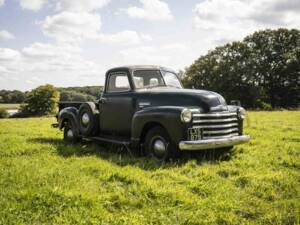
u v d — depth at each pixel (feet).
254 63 159.53
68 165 19.70
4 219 11.75
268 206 13.37
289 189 15.43
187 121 19.38
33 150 24.61
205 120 20.20
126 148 24.71
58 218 11.85
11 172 17.58
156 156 21.09
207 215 12.42
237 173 18.24
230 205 13.21
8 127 46.60
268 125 45.83
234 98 158.71
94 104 26.71
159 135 20.74
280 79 159.43
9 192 14.28
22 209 12.70
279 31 160.15
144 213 12.59
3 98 284.20
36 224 11.54
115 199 14.02
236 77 160.66
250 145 27.14
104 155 23.52
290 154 23.65
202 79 169.27
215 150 22.86
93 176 17.49
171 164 19.70
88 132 26.40
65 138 30.32
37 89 207.31
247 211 12.84
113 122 24.94
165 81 25.49
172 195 14.14
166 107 20.39
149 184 15.47
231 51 166.71
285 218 12.07
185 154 20.80
